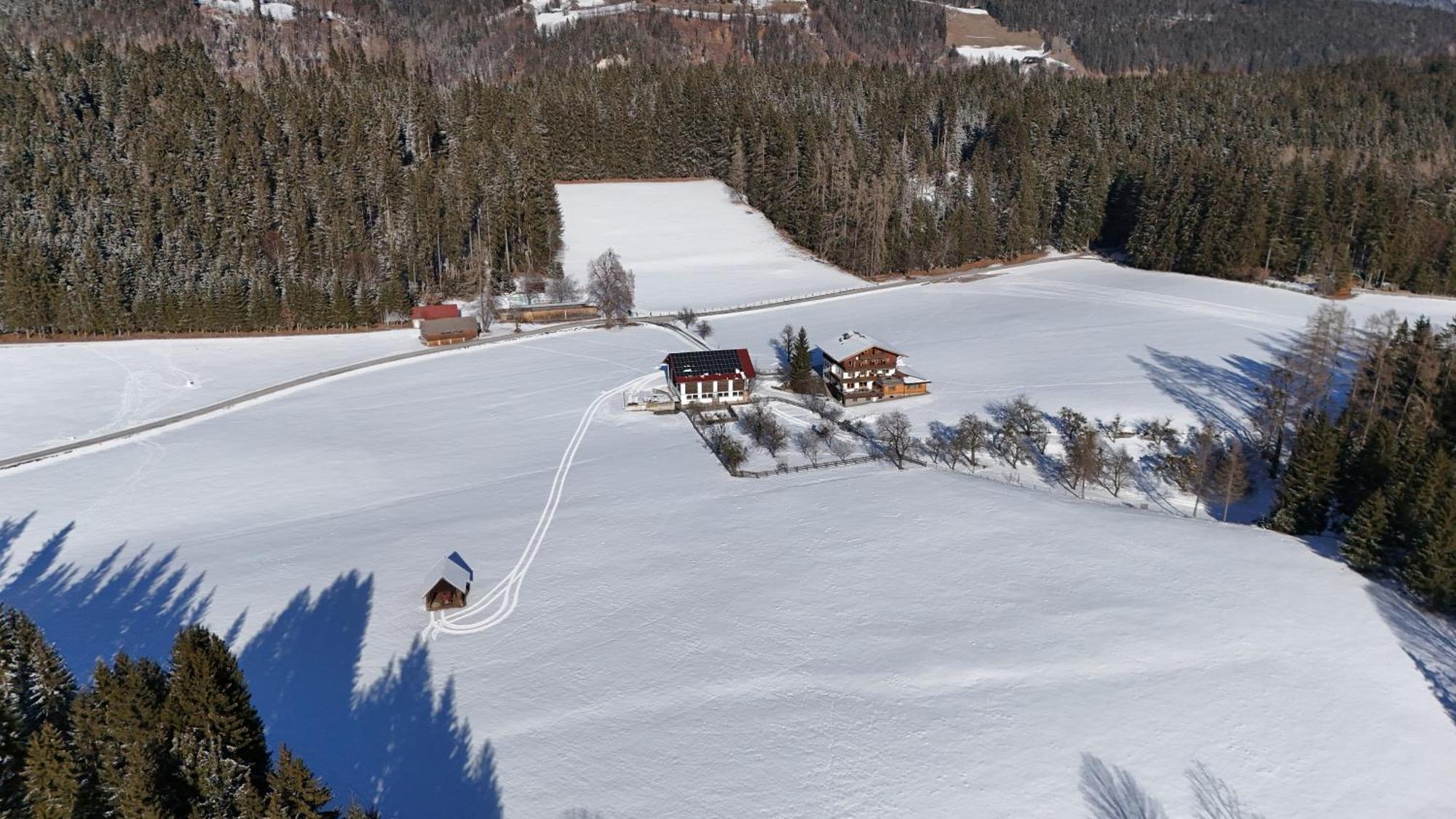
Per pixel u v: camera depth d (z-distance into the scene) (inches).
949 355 4033.0
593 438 3223.4
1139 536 2337.6
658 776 1581.0
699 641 1963.6
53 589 2282.2
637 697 1792.6
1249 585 2075.5
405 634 2048.5
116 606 2194.9
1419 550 1996.8
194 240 4906.5
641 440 3186.5
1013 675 1795.0
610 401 3570.4
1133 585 2097.7
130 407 3619.6
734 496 2684.5
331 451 3171.8
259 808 1291.8
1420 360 2987.2
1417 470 2215.8
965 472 2913.4
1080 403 3395.7
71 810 1284.4
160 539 2544.3
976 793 1512.1
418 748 1679.4
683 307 4965.6
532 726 1726.1
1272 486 2861.7
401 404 3624.5
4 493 2859.3
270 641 2027.6
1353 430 2832.2
